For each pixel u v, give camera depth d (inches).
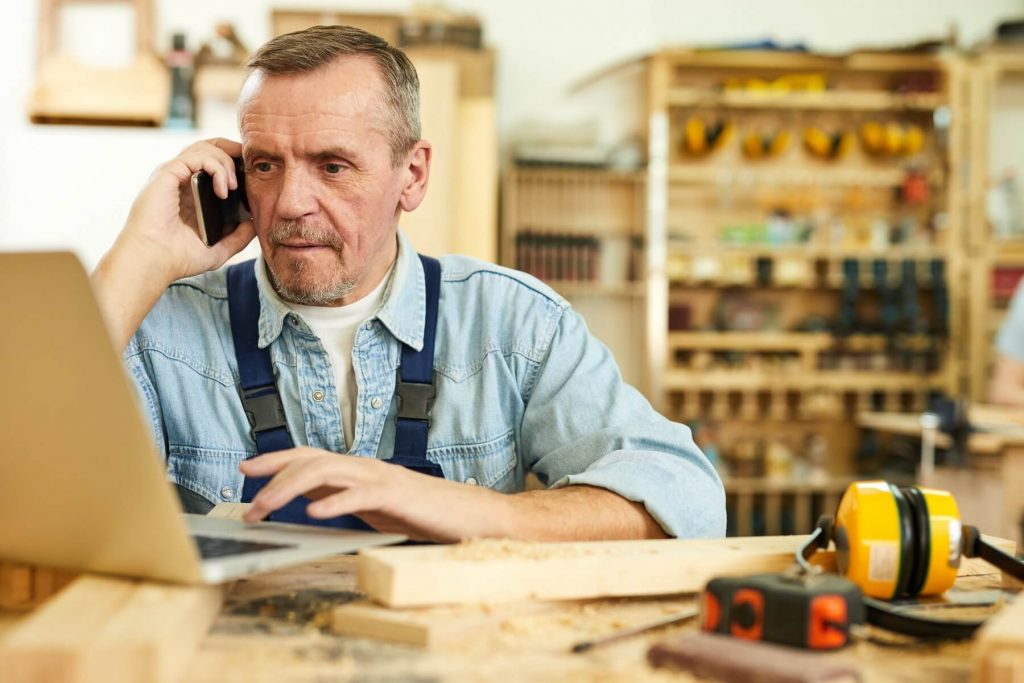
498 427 55.9
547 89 222.2
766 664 25.5
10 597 34.6
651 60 216.4
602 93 222.5
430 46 194.7
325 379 54.7
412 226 183.2
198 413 55.4
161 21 207.5
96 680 24.6
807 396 216.1
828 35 225.6
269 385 55.0
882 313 217.2
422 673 26.9
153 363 55.3
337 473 37.1
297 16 205.5
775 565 36.1
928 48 215.6
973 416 155.9
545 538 40.4
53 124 189.8
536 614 32.7
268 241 51.1
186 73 184.5
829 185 223.3
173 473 55.8
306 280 51.1
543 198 218.8
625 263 221.1
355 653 28.5
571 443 52.7
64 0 202.4
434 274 57.2
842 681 25.1
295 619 31.7
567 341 56.5
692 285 222.8
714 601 30.3
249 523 39.5
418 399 54.9
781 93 215.9
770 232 218.2
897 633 30.9
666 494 44.6
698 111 222.5
